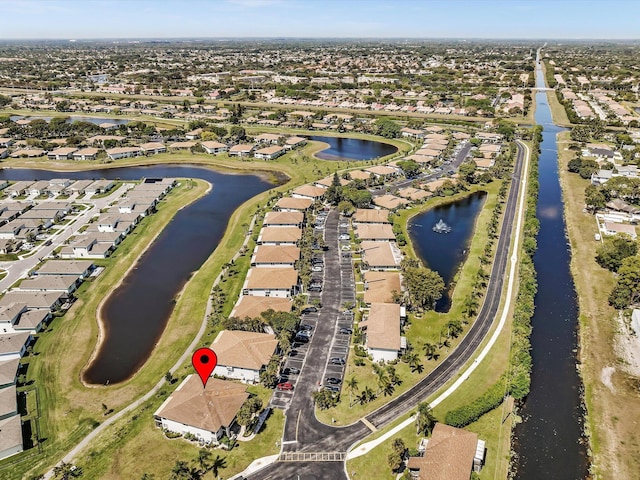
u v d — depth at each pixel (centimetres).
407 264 12694
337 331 10444
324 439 7656
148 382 9031
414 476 6975
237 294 11925
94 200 18938
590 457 7506
